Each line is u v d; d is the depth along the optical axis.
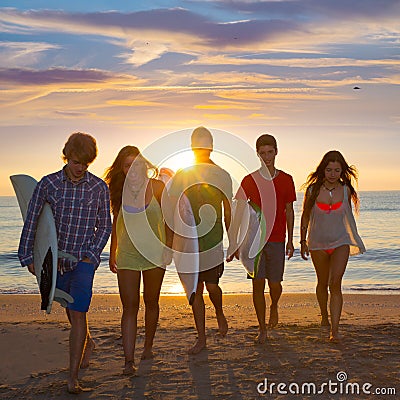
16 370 5.41
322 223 6.38
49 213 4.66
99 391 4.77
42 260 4.57
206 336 6.47
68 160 4.60
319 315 8.54
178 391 4.73
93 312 9.64
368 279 17.19
